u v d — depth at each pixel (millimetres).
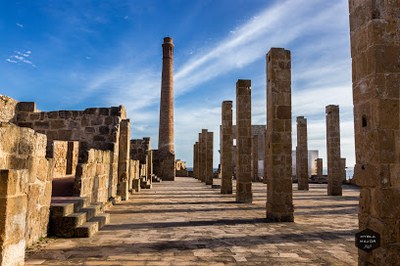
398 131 4926
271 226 9070
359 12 5398
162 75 44438
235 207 13305
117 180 15070
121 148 15250
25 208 4953
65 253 5852
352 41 5605
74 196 9078
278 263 5496
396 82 4988
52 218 7148
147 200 15398
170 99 44000
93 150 10391
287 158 10344
